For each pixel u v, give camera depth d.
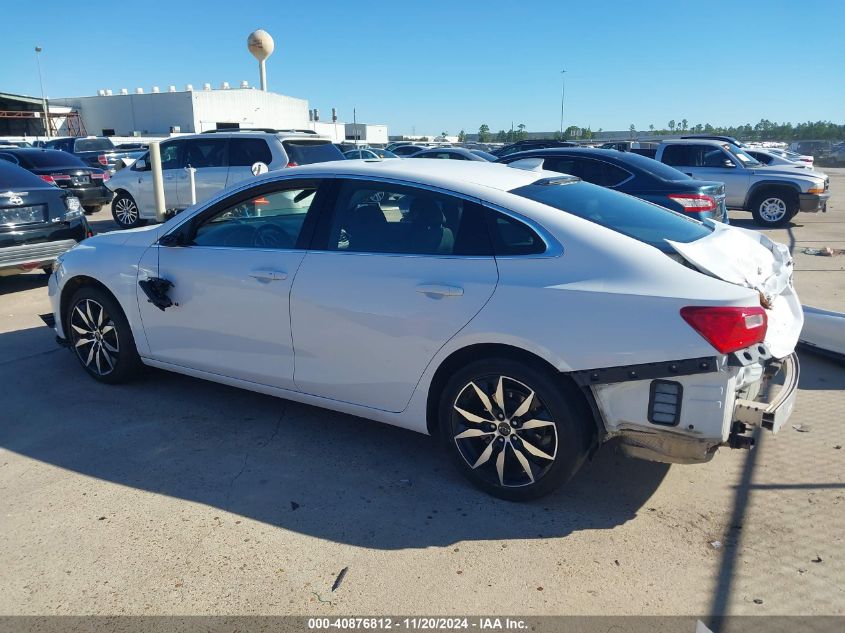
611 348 2.90
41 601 2.65
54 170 14.76
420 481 3.54
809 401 4.55
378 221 3.57
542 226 3.17
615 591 2.69
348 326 3.54
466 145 31.80
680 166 14.92
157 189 8.48
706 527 3.12
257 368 3.97
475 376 3.26
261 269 3.81
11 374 5.04
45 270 8.45
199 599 2.66
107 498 3.37
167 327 4.30
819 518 3.18
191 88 53.44
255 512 3.25
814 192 13.80
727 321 2.74
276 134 11.12
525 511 3.25
